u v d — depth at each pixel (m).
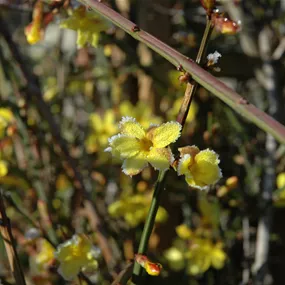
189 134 0.53
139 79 0.63
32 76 0.50
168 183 0.52
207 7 0.32
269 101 0.54
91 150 0.58
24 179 0.50
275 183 0.50
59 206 0.52
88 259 0.37
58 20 0.40
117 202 0.50
